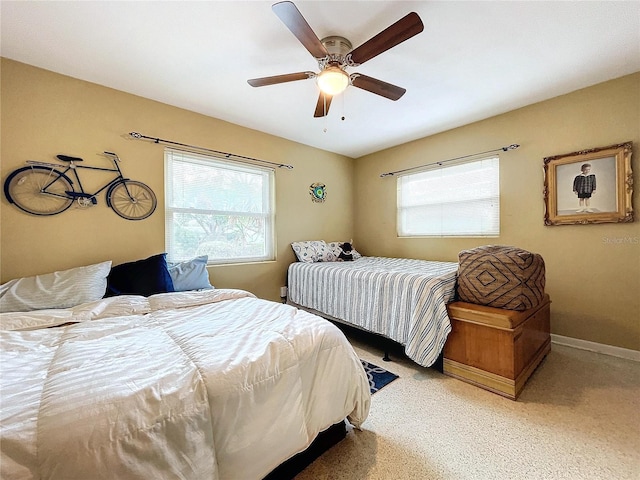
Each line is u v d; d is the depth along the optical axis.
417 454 1.32
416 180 3.83
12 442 0.62
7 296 1.73
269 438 0.98
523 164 2.85
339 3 1.55
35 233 2.08
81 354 1.02
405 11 1.61
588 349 2.49
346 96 2.59
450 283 2.21
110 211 2.39
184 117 2.81
